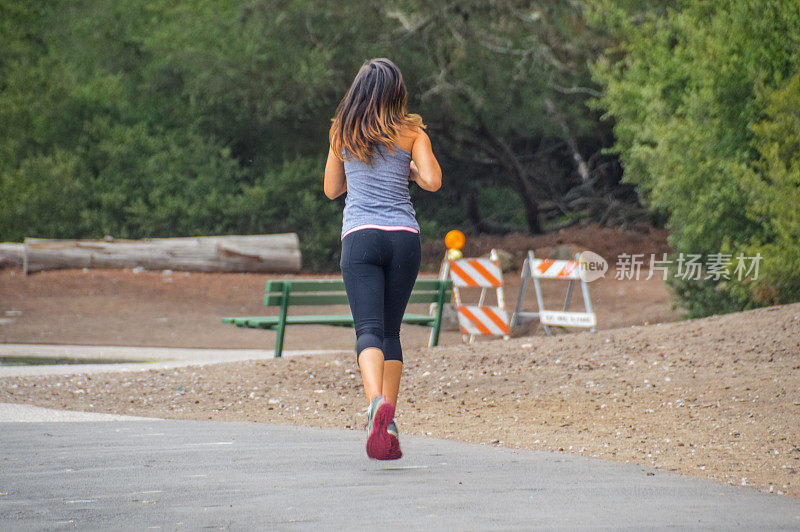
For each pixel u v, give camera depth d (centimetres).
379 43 9931
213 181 9850
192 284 7156
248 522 1288
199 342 4972
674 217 4247
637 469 1744
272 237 7994
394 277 1741
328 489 1509
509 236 11550
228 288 7112
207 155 10131
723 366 2725
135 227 9588
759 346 2867
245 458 1791
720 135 3991
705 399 2431
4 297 6300
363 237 1711
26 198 8725
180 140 10269
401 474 1647
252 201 9719
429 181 1711
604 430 2194
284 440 2023
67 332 5188
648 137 4253
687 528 1273
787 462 1820
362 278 1714
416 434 2195
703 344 3005
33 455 1809
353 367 3155
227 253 7812
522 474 1667
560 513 1354
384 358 1791
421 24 9681
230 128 10575
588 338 3328
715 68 3947
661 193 4184
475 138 11262
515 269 8594
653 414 2338
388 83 1727
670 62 4312
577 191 12644
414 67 9938
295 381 2975
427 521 1295
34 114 9275
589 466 1762
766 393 2411
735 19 3962
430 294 3897
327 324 3725
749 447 1959
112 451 1861
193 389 2892
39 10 10331
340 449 1906
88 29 10469
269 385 2928
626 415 2345
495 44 9881
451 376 2955
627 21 4719
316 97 9881
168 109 10500
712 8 4288
